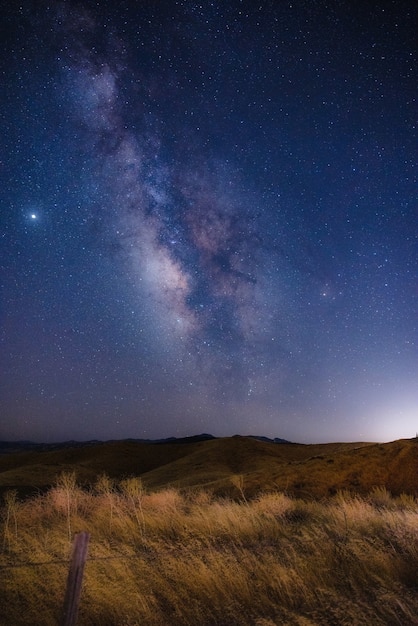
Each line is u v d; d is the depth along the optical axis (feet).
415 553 23.59
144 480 113.70
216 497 56.29
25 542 25.84
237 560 22.41
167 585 19.57
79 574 13.91
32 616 17.28
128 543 26.86
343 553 23.57
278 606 18.48
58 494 37.40
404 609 17.16
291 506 42.16
